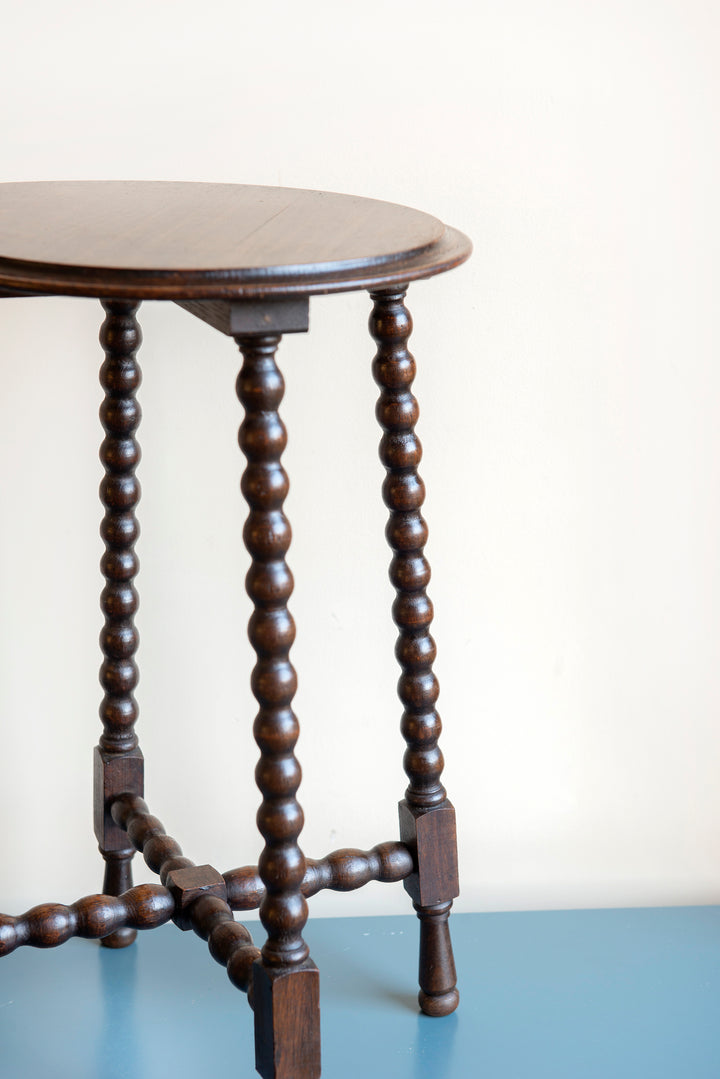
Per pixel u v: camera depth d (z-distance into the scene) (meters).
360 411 1.24
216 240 0.82
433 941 1.13
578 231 1.21
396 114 1.18
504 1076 1.06
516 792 1.34
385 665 1.30
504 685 1.32
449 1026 1.13
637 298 1.23
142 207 0.96
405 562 1.05
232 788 1.32
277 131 1.18
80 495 1.24
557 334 1.23
